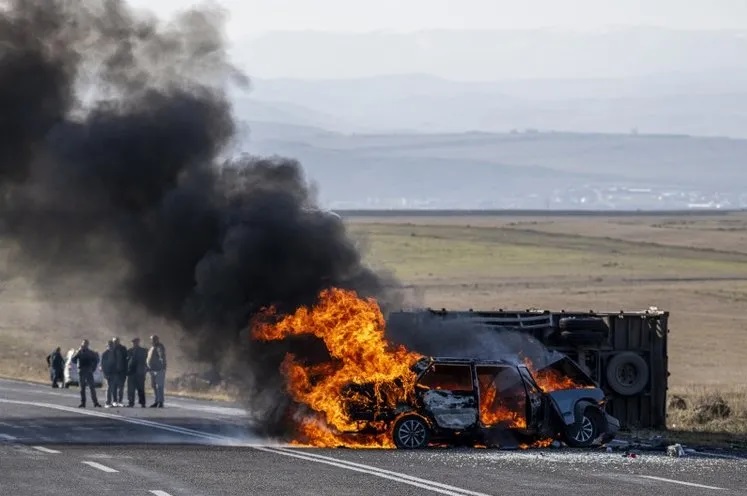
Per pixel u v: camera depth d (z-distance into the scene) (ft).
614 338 239.09
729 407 260.01
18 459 172.14
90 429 224.53
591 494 140.97
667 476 159.33
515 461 175.42
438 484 148.15
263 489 142.61
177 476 153.99
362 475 156.56
